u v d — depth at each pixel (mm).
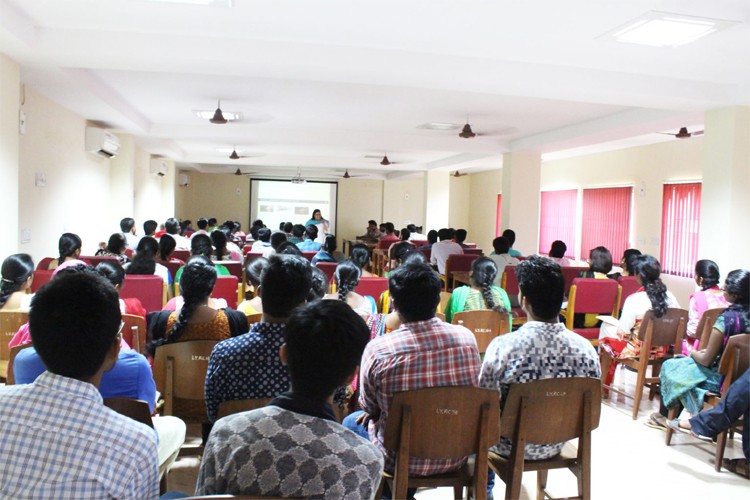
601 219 9781
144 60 3861
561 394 1990
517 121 6945
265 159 12031
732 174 4738
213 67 4031
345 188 16797
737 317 2973
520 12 3215
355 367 1218
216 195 16266
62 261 4266
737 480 2820
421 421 1816
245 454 1104
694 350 3303
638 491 2689
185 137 8570
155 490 1147
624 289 4754
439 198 12766
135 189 9109
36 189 5051
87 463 1055
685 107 4953
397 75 4152
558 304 2127
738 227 4773
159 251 5332
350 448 1129
